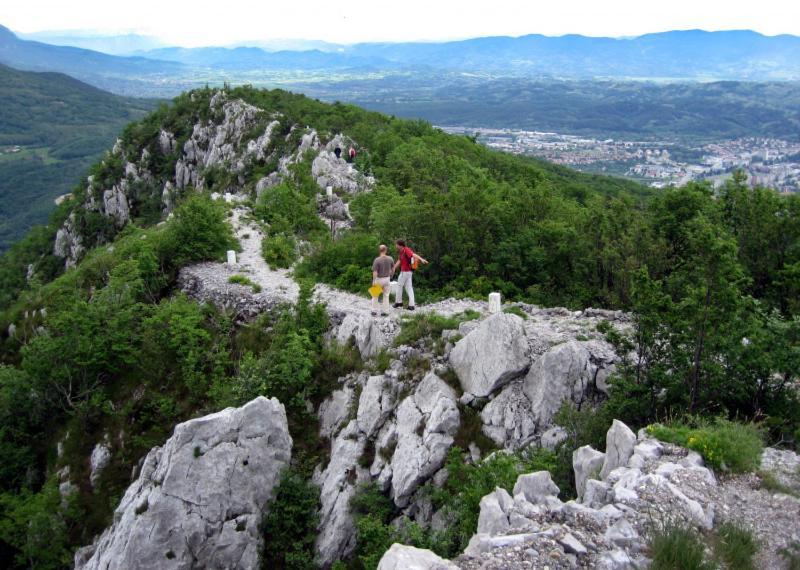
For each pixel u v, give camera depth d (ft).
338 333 66.08
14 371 78.23
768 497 33.91
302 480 53.98
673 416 44.09
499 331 52.70
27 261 297.74
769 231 71.87
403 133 252.83
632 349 47.88
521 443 48.83
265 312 75.66
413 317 64.59
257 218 122.31
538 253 76.59
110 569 48.14
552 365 50.39
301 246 100.53
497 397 51.57
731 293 43.47
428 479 49.52
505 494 34.42
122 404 72.69
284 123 253.24
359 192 141.69
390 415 55.52
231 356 73.26
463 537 38.37
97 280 100.94
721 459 36.29
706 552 29.53
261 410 52.65
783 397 44.88
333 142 209.36
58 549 61.41
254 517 50.70
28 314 105.19
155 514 48.16
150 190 296.71
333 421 59.16
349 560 49.78
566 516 32.12
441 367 56.13
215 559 48.80
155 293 88.79
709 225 47.52
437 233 79.25
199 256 93.76
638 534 30.42
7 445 73.72
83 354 74.18
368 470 53.47
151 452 56.65
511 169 227.81
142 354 74.64
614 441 39.55
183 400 70.18
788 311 66.59
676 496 32.73
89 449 70.90
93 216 284.61
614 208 80.18
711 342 44.01
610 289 74.38
